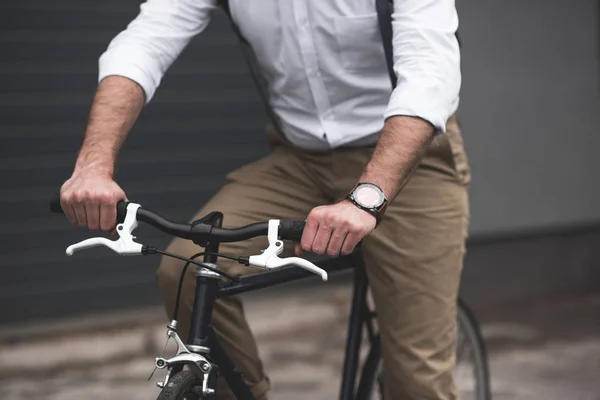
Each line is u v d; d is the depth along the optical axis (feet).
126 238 9.48
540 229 31.24
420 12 10.69
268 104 12.87
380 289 12.60
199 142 27.09
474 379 15.96
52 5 25.14
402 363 12.50
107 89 11.32
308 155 12.89
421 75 10.36
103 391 21.86
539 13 30.76
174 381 9.42
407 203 12.41
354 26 11.76
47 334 24.68
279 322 26.04
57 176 25.46
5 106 24.84
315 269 9.07
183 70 26.71
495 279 30.45
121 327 25.29
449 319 12.53
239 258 9.27
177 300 9.93
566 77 31.37
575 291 30.78
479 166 30.17
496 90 30.27
